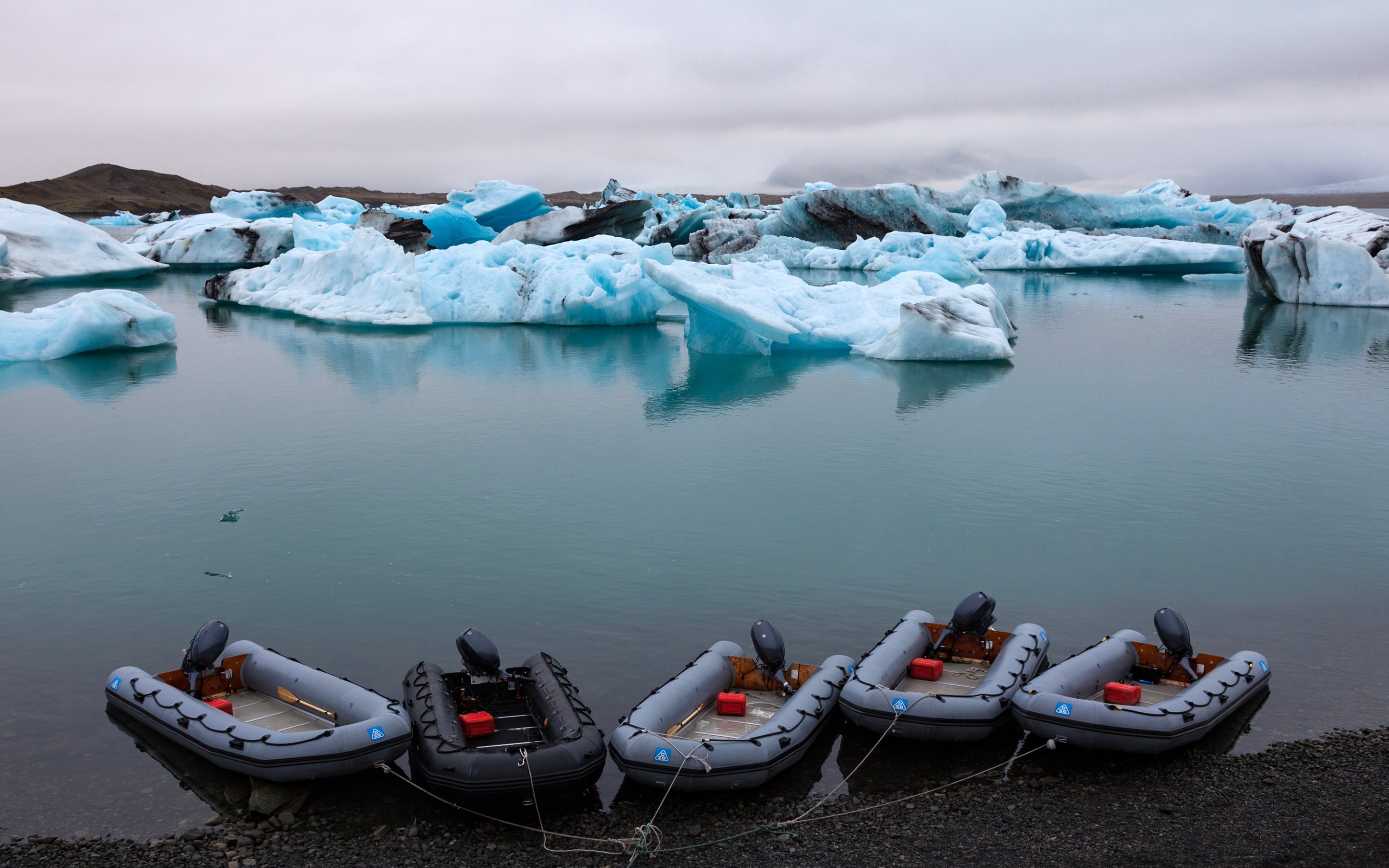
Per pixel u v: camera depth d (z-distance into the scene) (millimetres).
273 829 7059
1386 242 44312
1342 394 23172
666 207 91125
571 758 7219
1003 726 8461
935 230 68562
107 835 6977
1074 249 60781
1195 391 23703
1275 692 8992
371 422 20547
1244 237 46219
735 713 8227
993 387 24250
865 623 10586
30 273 45875
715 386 24578
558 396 23359
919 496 15211
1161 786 7559
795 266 63500
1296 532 13461
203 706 7988
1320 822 7070
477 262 39375
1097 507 14602
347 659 9727
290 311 39281
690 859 6777
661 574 11945
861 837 6992
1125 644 8961
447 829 7074
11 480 16125
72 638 10227
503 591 11422
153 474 16500
